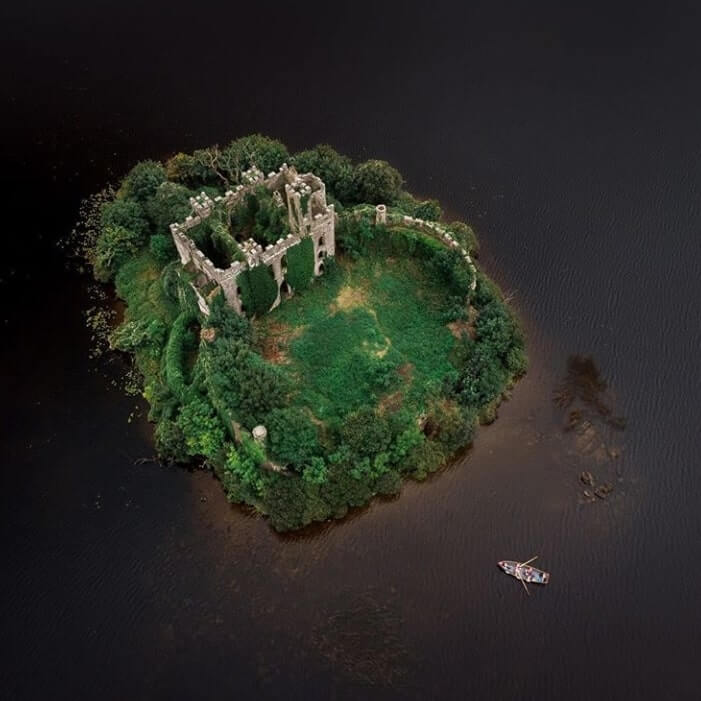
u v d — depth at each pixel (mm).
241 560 84438
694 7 146625
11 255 113312
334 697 76062
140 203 112625
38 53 143750
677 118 130625
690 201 119438
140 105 135750
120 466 91875
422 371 92062
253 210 98062
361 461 85438
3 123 133000
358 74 139500
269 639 79438
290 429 82250
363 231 100312
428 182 123500
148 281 106312
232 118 133625
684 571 83812
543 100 134375
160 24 148250
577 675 77188
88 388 98688
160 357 98688
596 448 92812
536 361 100625
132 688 77062
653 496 89312
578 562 84312
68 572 84375
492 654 78375
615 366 100375
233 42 144750
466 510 88062
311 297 98438
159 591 82812
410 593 82125
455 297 97062
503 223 117375
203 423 88562
